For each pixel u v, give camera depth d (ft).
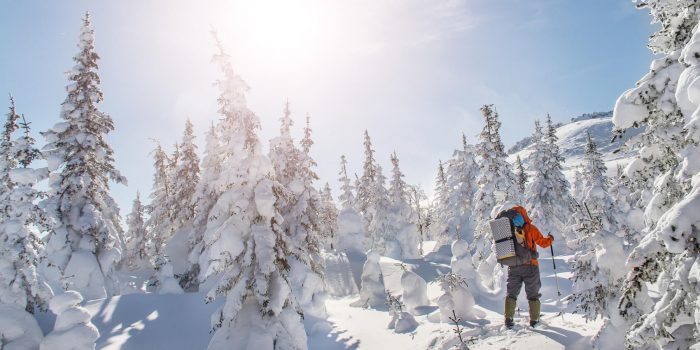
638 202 19.44
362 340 39.42
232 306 32.71
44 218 56.29
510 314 22.74
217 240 34.99
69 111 75.66
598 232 18.48
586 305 18.58
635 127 16.22
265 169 37.45
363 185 176.86
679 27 15.65
